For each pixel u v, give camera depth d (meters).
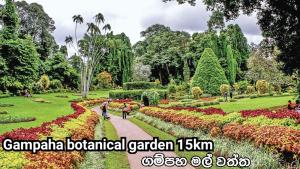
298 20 20.30
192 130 17.94
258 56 62.94
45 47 95.38
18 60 57.41
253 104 34.94
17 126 22.39
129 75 100.94
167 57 91.50
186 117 19.86
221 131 15.10
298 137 9.95
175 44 95.75
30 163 7.70
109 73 97.50
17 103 45.44
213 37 72.94
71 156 9.97
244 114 15.53
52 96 64.88
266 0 21.39
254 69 63.28
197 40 89.00
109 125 26.52
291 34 21.70
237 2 21.83
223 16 23.48
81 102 54.62
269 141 10.41
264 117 13.80
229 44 75.69
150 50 99.19
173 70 96.06
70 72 85.94
